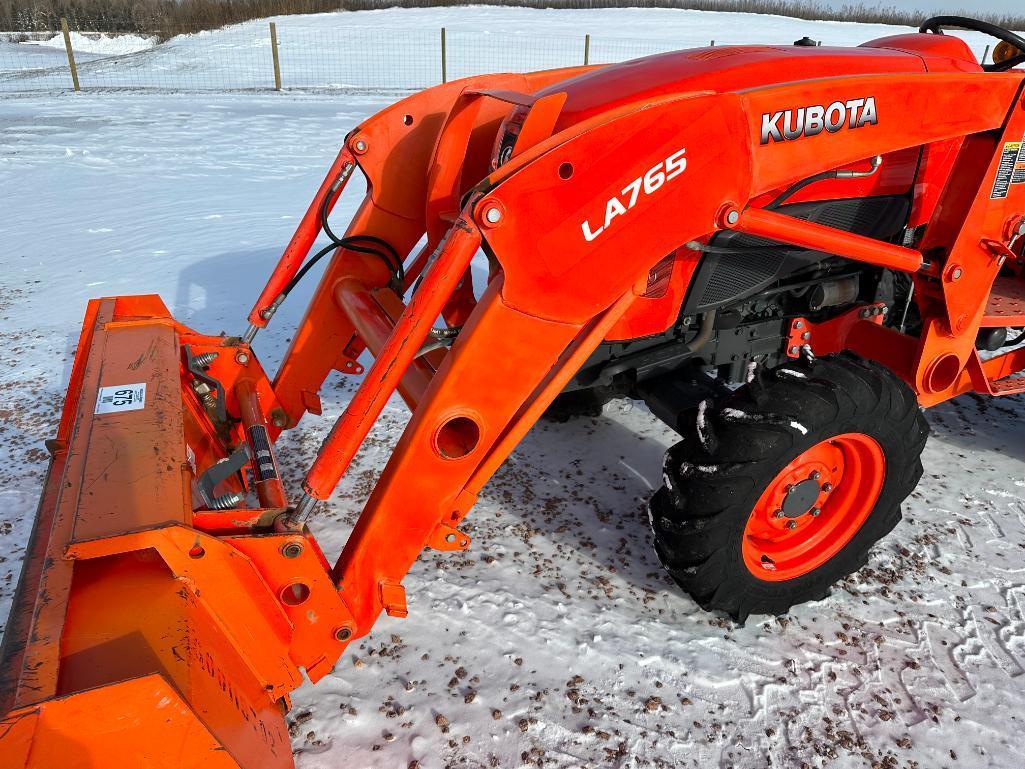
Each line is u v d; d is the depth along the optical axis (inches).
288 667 62.3
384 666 82.0
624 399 145.8
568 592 94.1
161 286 194.4
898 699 79.4
